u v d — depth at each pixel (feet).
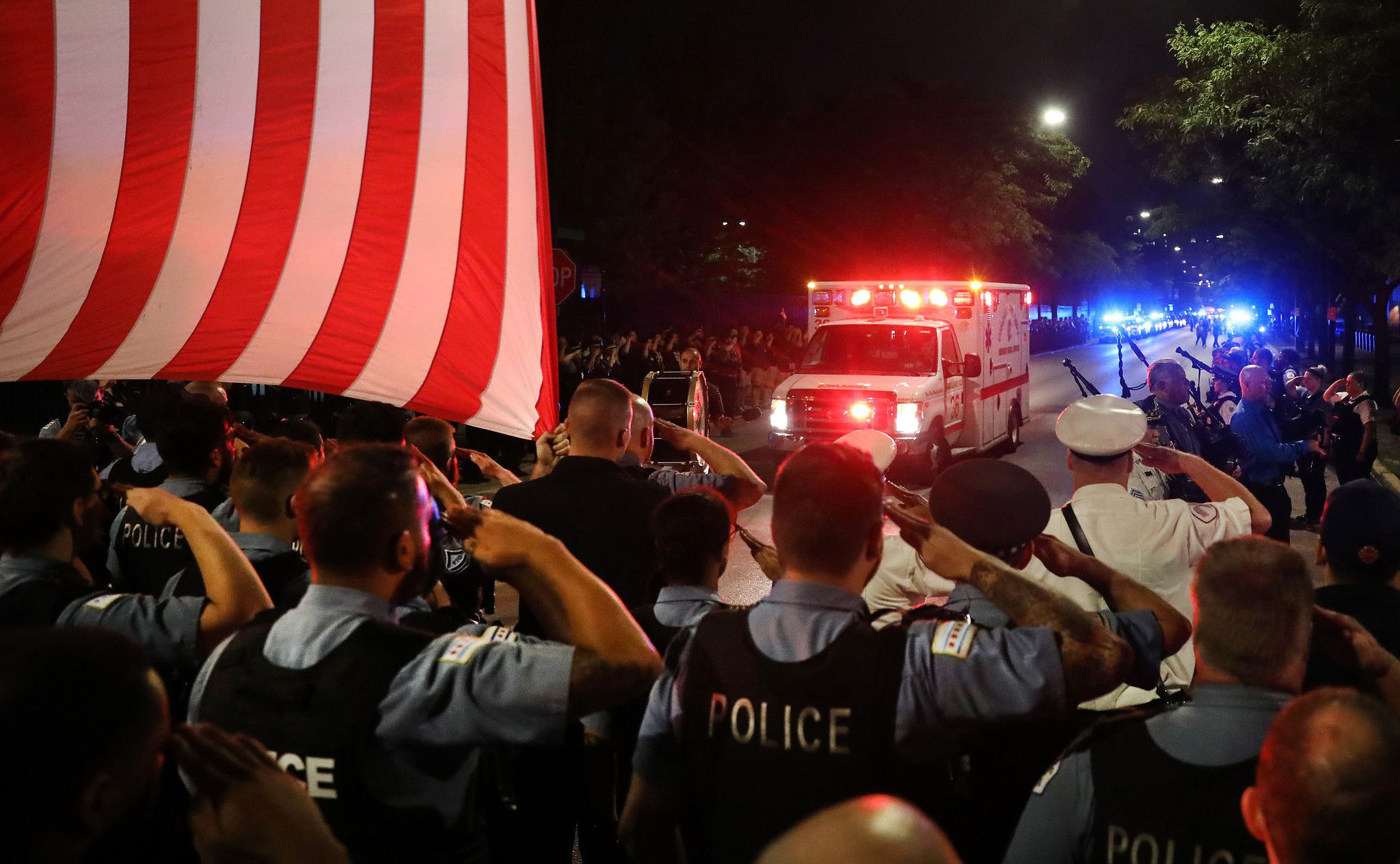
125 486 8.43
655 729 7.50
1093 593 11.02
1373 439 36.27
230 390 39.06
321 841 4.83
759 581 30.86
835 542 7.17
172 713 8.66
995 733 9.28
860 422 46.68
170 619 7.93
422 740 6.29
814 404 47.60
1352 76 62.28
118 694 4.46
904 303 52.60
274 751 6.31
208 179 13.75
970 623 7.02
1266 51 66.18
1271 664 6.12
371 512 6.68
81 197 13.38
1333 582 9.75
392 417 14.17
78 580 8.41
